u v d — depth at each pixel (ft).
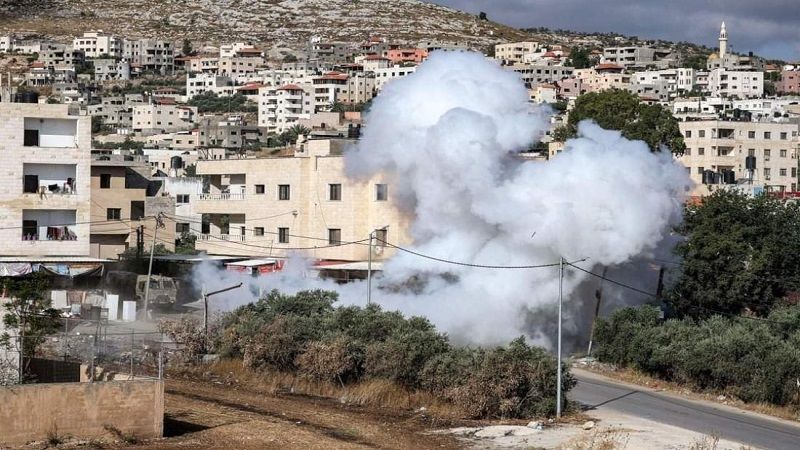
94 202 389.19
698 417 190.29
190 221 408.26
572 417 186.39
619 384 222.69
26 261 298.56
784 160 604.49
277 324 220.23
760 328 227.61
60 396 154.10
